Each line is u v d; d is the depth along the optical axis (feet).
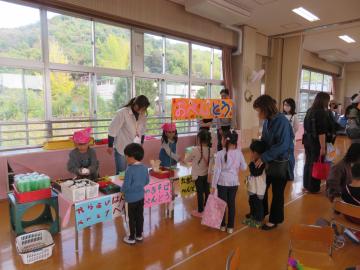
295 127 13.00
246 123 22.85
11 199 8.20
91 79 14.48
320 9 17.85
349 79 42.80
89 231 8.74
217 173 8.58
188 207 10.85
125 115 10.25
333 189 8.21
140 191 7.85
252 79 21.84
